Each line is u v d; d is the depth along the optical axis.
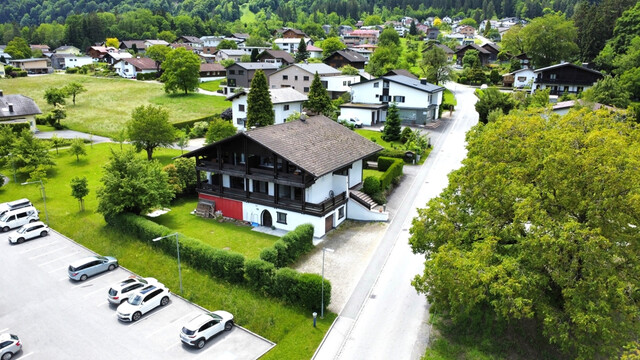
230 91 110.31
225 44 177.75
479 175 27.20
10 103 75.88
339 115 83.12
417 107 80.38
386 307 30.06
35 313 30.81
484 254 23.66
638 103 74.19
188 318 30.28
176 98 104.00
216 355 26.34
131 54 166.75
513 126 28.75
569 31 114.88
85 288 34.12
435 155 64.38
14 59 156.50
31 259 38.81
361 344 26.62
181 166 50.91
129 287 32.19
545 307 22.78
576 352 24.55
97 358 26.23
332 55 132.00
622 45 104.88
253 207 42.56
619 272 22.48
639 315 21.75
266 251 32.91
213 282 33.28
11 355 26.20
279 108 78.81
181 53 106.19
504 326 26.27
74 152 61.62
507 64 143.62
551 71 92.81
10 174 58.78
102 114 90.50
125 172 42.59
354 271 34.38
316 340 27.06
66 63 153.00
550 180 23.83
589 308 21.08
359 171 49.22
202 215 45.16
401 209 46.50
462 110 92.81
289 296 30.19
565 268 22.78
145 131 59.44
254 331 28.58
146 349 26.98
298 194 41.41
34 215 46.16
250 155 42.78
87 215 46.44
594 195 22.78
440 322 28.16
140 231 39.09
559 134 25.70
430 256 28.78
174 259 36.28
